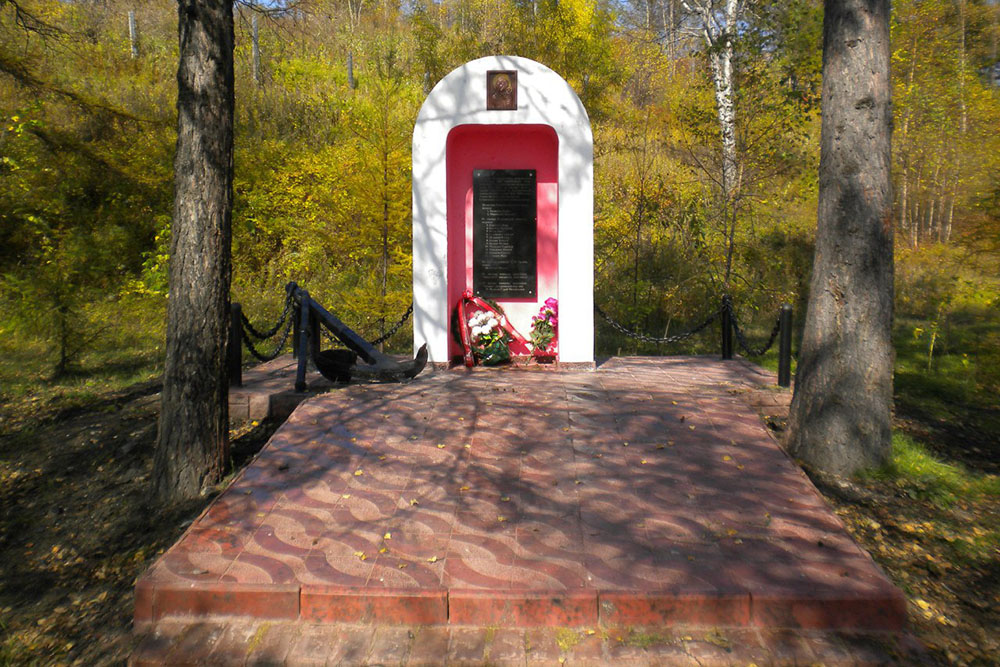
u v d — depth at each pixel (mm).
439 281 8273
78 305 11164
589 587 4230
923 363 10242
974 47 17891
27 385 9383
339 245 12273
